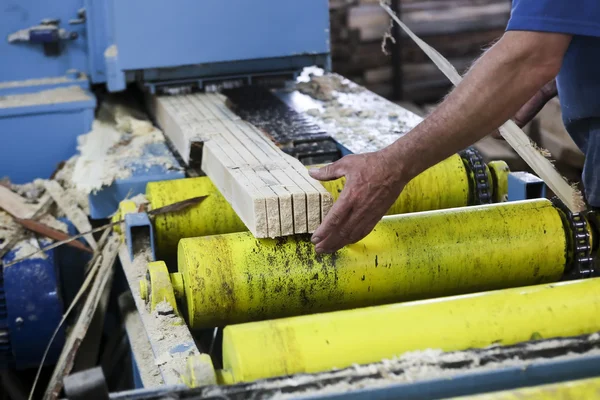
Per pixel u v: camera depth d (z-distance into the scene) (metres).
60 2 3.28
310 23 3.23
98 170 2.74
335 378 1.37
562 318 1.57
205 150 2.46
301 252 1.88
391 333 1.51
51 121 3.15
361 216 1.69
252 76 3.36
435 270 1.92
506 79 1.52
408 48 5.62
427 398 1.38
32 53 3.31
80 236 2.55
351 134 2.73
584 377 1.43
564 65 1.76
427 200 2.41
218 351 2.38
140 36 3.06
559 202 2.10
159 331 1.79
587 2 1.47
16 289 2.58
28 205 2.85
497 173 2.47
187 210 2.38
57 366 2.43
